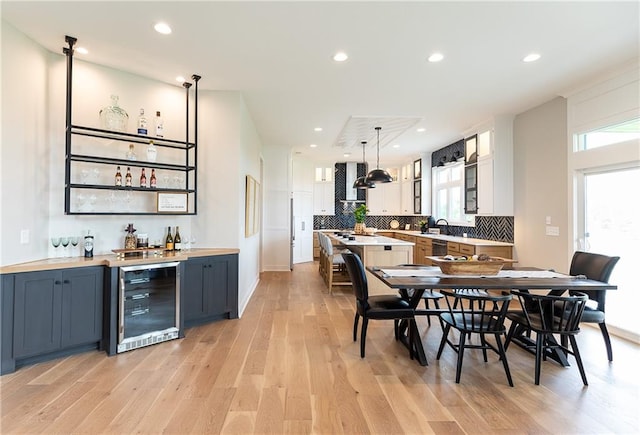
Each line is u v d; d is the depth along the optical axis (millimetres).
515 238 5121
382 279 2887
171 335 3398
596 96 3777
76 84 3352
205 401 2279
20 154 2857
